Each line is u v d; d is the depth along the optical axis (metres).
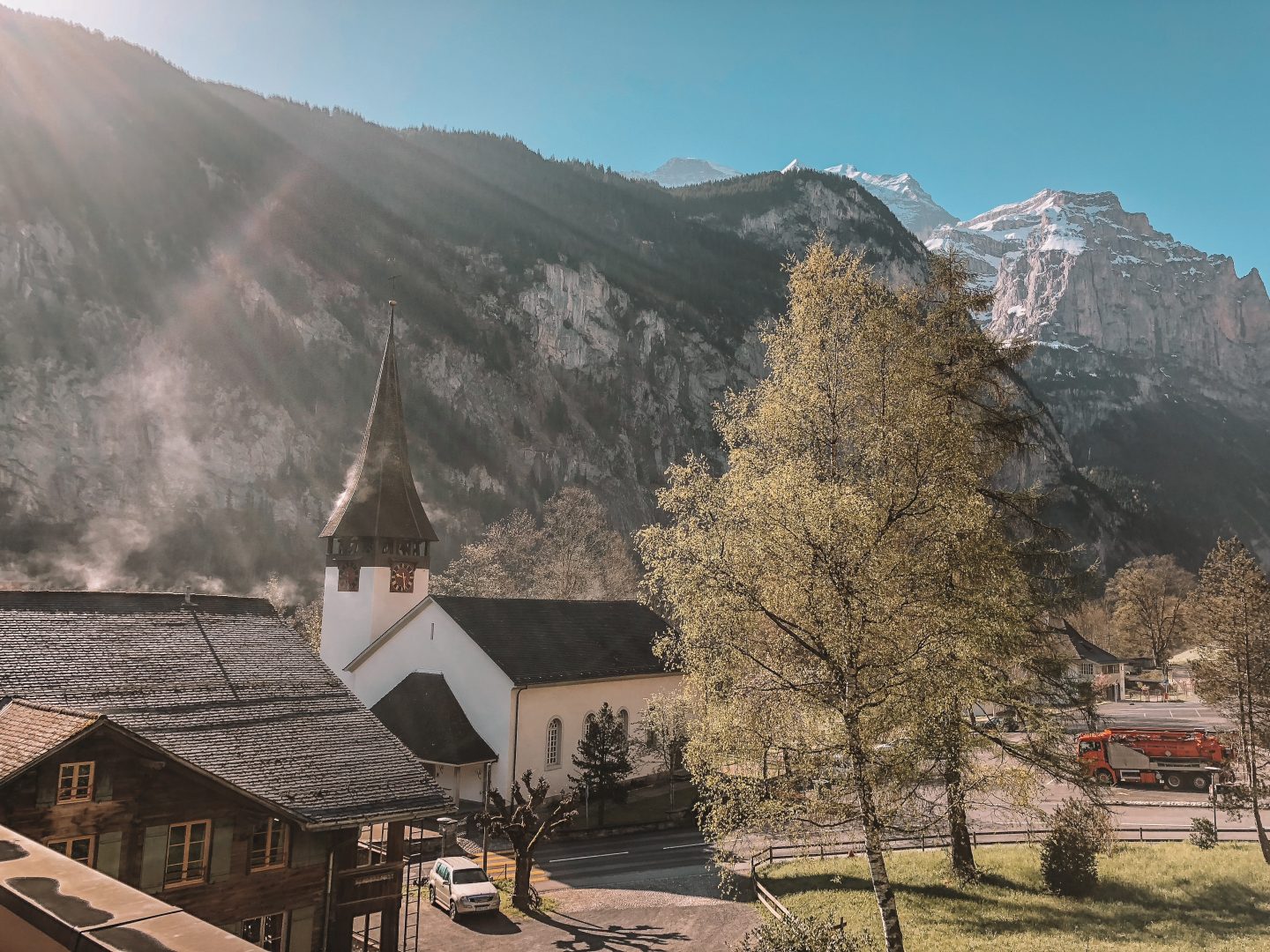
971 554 21.41
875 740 19.50
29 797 18.11
